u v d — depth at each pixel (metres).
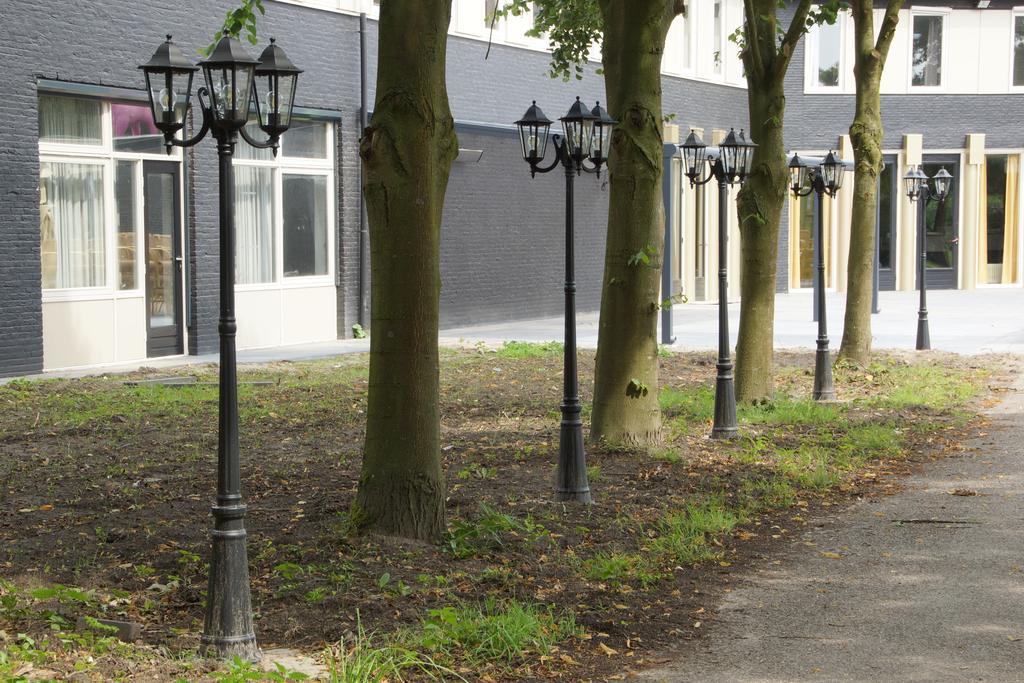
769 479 10.32
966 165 36.69
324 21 20.84
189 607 6.72
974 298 33.72
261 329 20.27
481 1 24.44
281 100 6.27
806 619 6.59
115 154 17.48
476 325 25.34
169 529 8.35
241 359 18.64
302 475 10.32
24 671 5.50
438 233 7.83
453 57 23.75
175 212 18.61
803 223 36.03
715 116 33.34
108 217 17.42
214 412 13.53
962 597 6.97
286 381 16.28
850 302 17.89
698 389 15.97
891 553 8.02
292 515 8.75
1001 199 37.06
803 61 35.84
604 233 29.59
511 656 5.92
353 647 6.02
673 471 10.38
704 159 12.39
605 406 11.18
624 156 10.70
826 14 14.27
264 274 20.39
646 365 11.13
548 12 15.09
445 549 7.75
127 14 17.27
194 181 18.67
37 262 16.12
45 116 16.47
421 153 7.61
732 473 10.45
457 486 9.78
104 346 17.44
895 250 36.75
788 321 26.72
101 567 7.46
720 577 7.45
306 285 21.20
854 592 7.11
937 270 36.97
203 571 7.37
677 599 6.97
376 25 22.03
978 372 17.89
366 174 7.69
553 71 15.70
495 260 25.78
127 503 9.23
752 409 13.88
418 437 7.89
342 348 20.39
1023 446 12.17
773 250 13.99
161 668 5.61
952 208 36.91
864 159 17.52
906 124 36.53
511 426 12.98
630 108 10.62
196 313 18.84
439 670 5.72
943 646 6.10
